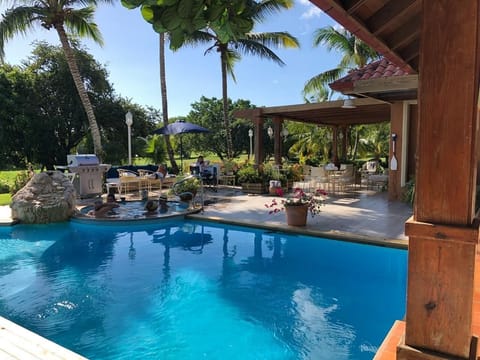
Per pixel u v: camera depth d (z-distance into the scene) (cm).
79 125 1972
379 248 595
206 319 381
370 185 1261
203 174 1248
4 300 430
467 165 149
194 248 630
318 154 2155
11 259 582
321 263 546
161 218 802
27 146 1777
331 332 354
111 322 378
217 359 314
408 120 955
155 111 2297
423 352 163
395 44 371
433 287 160
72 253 611
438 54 148
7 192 1314
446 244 156
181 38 109
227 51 1666
